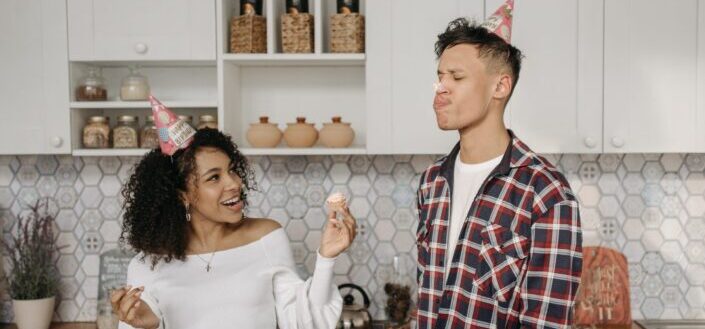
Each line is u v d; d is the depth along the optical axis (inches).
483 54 51.6
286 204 95.6
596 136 81.7
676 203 94.3
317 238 95.7
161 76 93.4
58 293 96.2
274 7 84.2
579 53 81.2
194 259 59.7
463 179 55.2
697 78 81.0
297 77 93.7
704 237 94.4
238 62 86.5
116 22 82.8
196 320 57.9
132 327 58.4
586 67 81.2
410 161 95.0
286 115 94.0
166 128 59.8
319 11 83.1
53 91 83.2
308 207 95.6
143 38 83.0
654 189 94.3
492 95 52.7
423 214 58.2
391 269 95.1
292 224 95.7
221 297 58.3
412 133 82.8
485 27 54.7
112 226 96.0
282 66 93.0
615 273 91.7
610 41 81.0
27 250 92.4
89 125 85.9
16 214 95.9
